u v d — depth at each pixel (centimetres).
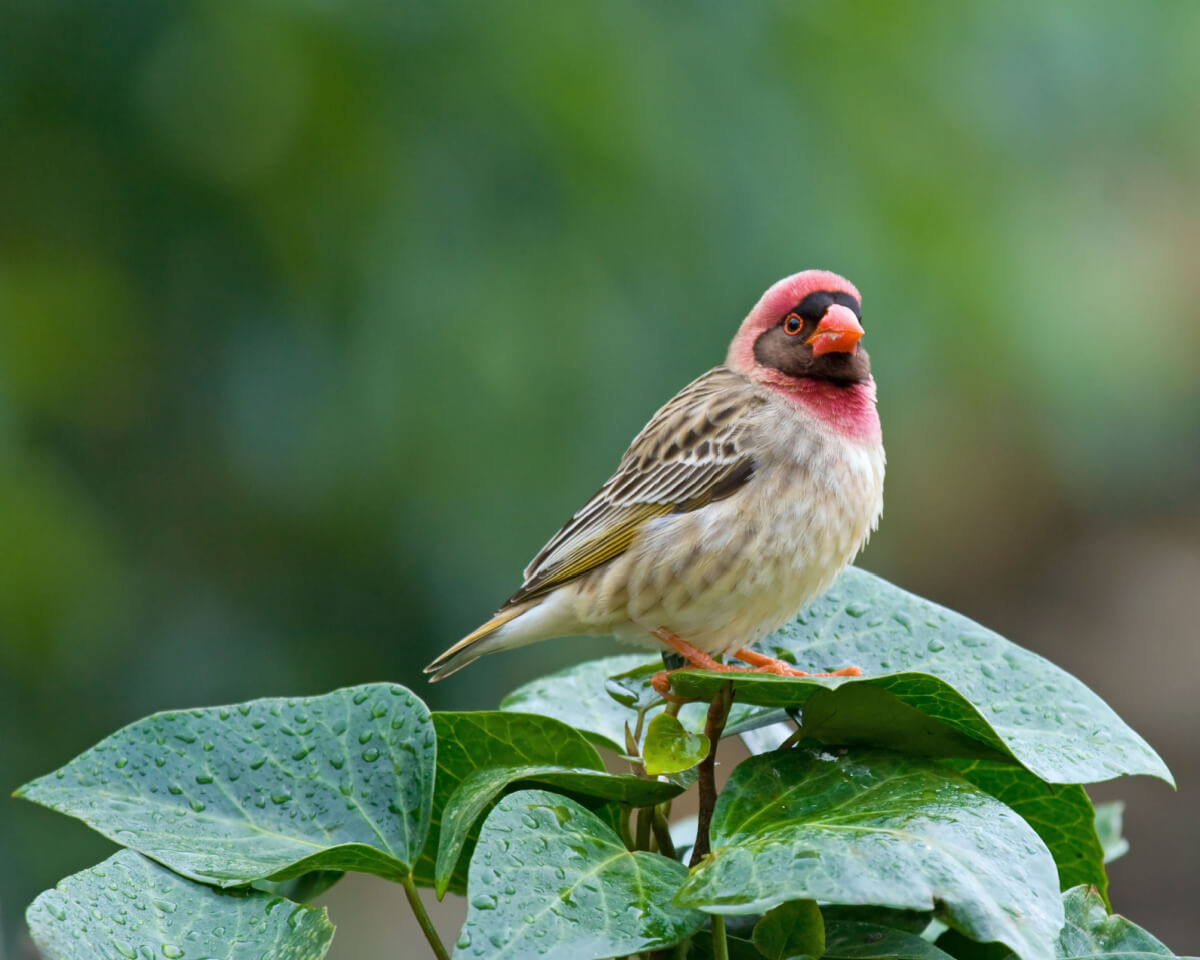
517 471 1195
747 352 797
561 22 1213
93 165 1227
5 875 1160
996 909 379
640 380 1213
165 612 1266
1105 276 1908
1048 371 1673
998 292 1438
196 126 1210
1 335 1211
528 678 1327
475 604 1231
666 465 754
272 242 1220
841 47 1316
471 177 1202
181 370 1247
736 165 1239
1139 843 1736
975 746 468
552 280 1200
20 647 1131
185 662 1259
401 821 478
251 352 1222
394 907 1530
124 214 1239
